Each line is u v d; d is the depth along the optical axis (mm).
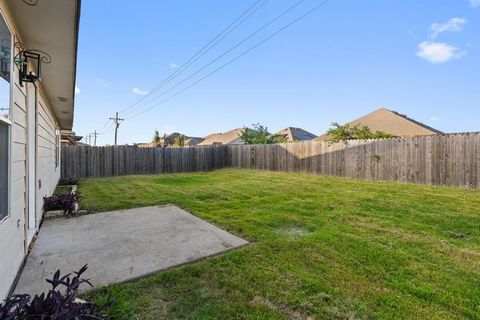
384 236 3654
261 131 20953
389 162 8008
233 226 4137
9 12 2406
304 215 4738
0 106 2178
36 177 4086
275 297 2223
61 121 9117
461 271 2699
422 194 6008
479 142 6215
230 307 2086
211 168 14922
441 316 1996
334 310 2057
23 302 1519
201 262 2867
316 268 2738
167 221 4477
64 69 4094
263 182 8922
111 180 10430
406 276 2588
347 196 6184
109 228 4082
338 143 9539
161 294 2268
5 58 2342
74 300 1813
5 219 2195
